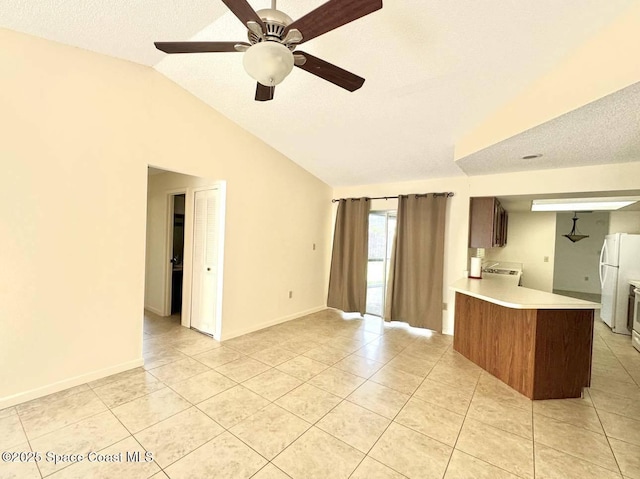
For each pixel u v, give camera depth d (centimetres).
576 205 457
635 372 302
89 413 209
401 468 168
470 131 290
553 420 217
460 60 207
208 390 245
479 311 310
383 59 217
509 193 359
